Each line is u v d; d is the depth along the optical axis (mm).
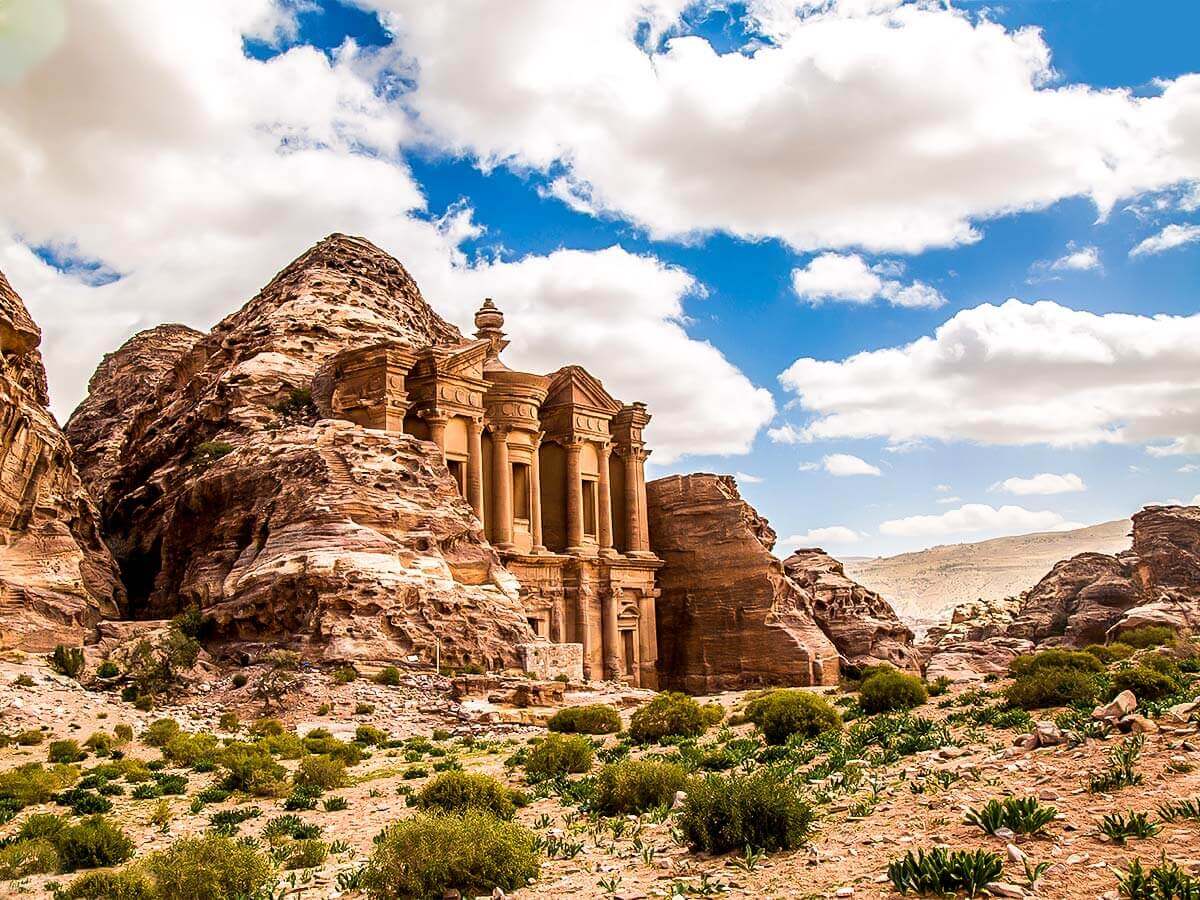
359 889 16516
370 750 38375
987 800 15664
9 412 54344
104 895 16500
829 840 15125
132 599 71750
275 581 53250
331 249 96062
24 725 39156
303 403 74812
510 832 16219
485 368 84625
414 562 56625
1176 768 15461
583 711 41531
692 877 14297
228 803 28156
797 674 80000
